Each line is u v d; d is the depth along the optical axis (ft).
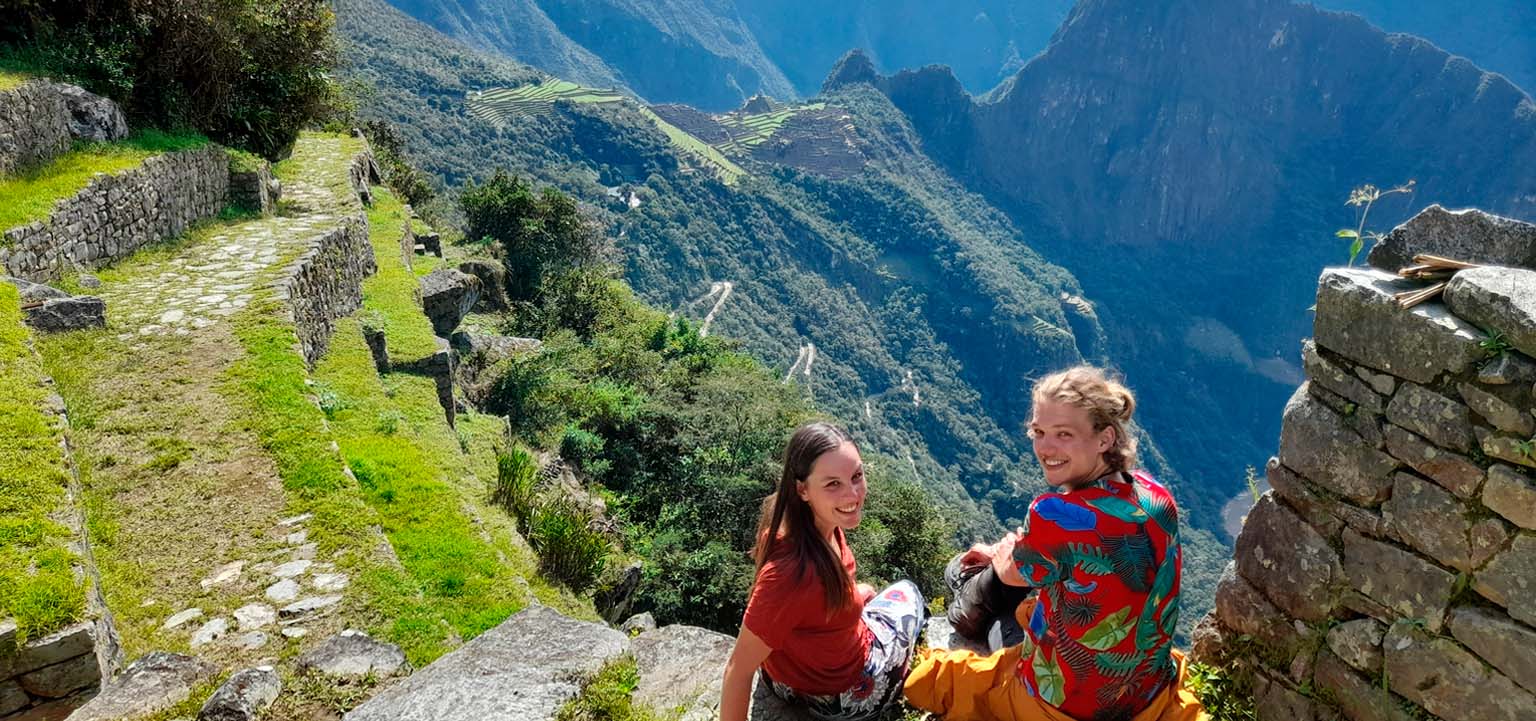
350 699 15.51
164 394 31.09
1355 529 10.45
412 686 13.05
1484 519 8.99
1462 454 9.14
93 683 17.69
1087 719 9.70
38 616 17.24
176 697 16.08
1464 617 9.29
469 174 386.11
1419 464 9.57
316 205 66.18
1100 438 9.37
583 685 13.09
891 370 551.18
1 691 16.81
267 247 48.55
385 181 120.16
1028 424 9.98
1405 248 10.92
